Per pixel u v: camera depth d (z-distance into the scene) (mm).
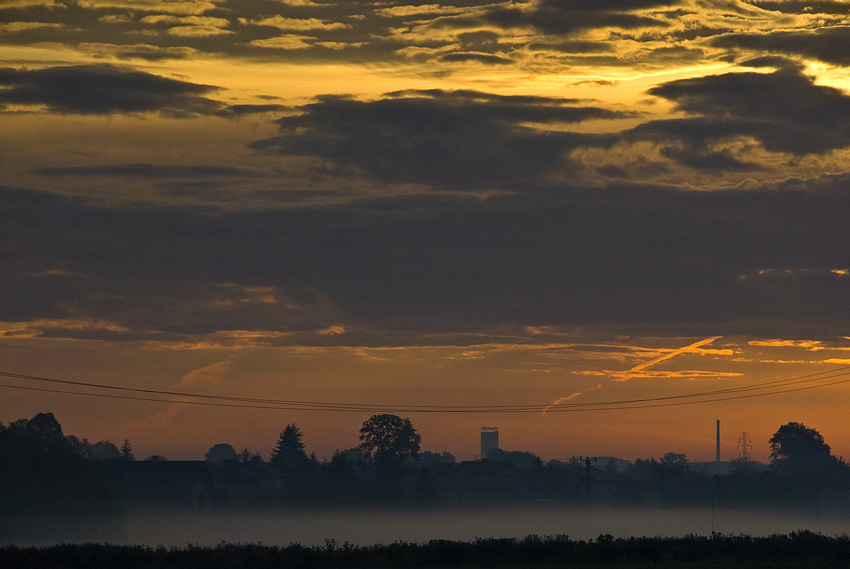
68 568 156125
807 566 149250
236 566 155000
